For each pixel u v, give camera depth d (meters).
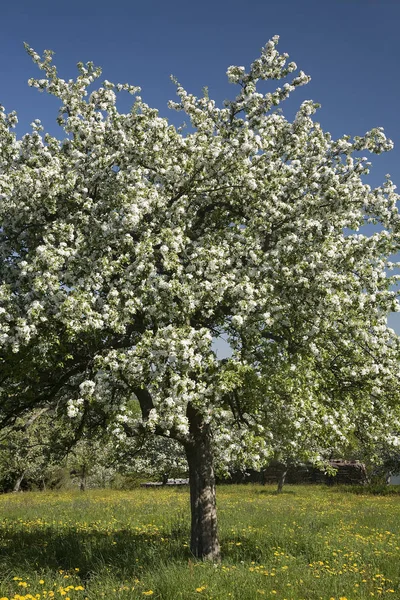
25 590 8.16
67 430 12.52
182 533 14.19
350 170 12.47
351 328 10.80
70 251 10.20
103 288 10.59
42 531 14.59
